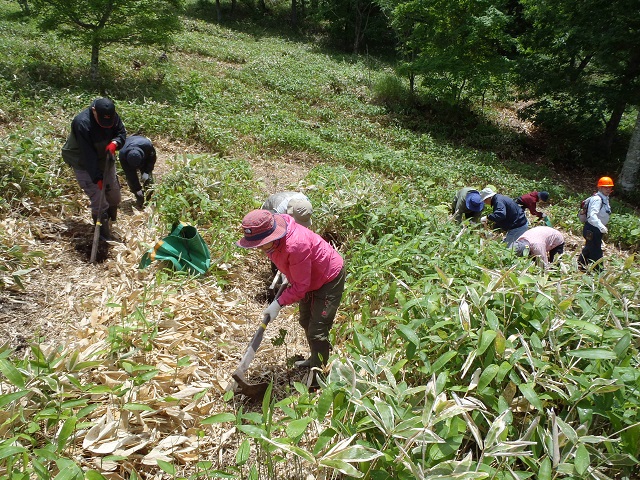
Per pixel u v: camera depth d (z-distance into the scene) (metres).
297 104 15.23
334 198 6.41
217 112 12.41
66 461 2.27
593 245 7.13
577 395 2.57
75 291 4.53
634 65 15.53
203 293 4.53
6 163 5.71
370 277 4.53
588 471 2.34
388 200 6.78
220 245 5.41
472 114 18.52
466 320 2.86
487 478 2.28
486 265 4.87
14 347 3.66
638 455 2.54
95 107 4.93
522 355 2.73
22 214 5.61
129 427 2.96
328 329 3.66
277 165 10.07
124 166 6.02
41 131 7.11
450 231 5.77
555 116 17.33
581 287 3.74
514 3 21.17
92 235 5.59
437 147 14.49
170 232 5.41
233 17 33.22
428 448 2.41
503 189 12.10
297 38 31.31
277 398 3.57
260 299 5.05
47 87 10.53
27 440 2.72
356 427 2.49
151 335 3.53
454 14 16.47
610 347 2.88
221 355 4.00
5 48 13.23
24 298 4.28
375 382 2.65
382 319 3.47
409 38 18.33
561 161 16.97
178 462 2.92
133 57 15.73
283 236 3.28
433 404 2.38
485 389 2.57
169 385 3.34
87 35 12.27
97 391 2.80
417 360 3.00
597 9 14.76
